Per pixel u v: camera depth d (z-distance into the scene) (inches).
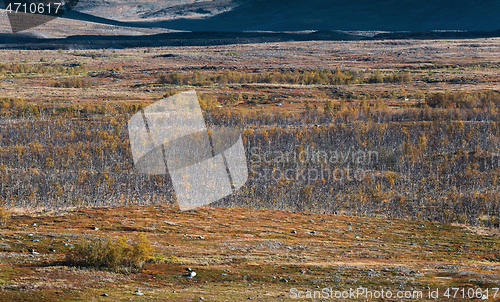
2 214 3496.6
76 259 2005.4
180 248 2758.4
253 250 2903.5
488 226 5123.0
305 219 4911.4
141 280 1866.4
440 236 4480.8
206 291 1747.0
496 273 2237.9
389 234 4421.8
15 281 1644.9
